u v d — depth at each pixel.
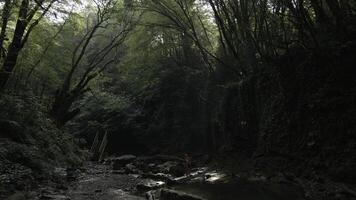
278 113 17.95
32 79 28.95
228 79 27.50
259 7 19.78
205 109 29.86
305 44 16.86
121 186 14.95
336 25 15.44
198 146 30.55
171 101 34.03
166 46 32.38
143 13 29.94
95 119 38.72
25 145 15.09
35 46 23.97
